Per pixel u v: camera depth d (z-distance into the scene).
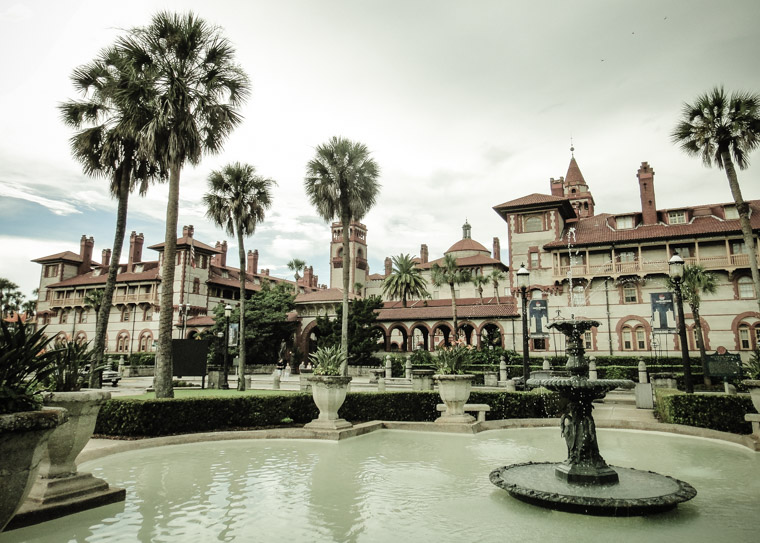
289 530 5.96
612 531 5.92
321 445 12.02
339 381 13.52
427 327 50.22
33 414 4.10
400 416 15.97
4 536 5.73
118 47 17.05
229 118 18.64
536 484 7.56
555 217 46.06
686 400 14.12
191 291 61.84
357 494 7.58
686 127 25.28
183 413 13.27
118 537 5.72
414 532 5.90
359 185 31.19
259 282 77.56
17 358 4.41
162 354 15.92
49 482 6.60
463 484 8.19
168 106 16.72
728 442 12.16
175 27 17.38
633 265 40.44
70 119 20.34
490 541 5.61
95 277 68.44
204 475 8.83
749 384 11.62
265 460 10.20
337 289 57.50
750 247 24.23
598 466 7.68
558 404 16.70
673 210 41.88
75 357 7.43
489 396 16.34
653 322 30.09
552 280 44.25
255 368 51.62
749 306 37.19
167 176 21.72
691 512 6.64
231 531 5.92
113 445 10.84
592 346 41.44
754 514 6.55
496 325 46.78
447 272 51.53
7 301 74.44
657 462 10.01
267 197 30.72
